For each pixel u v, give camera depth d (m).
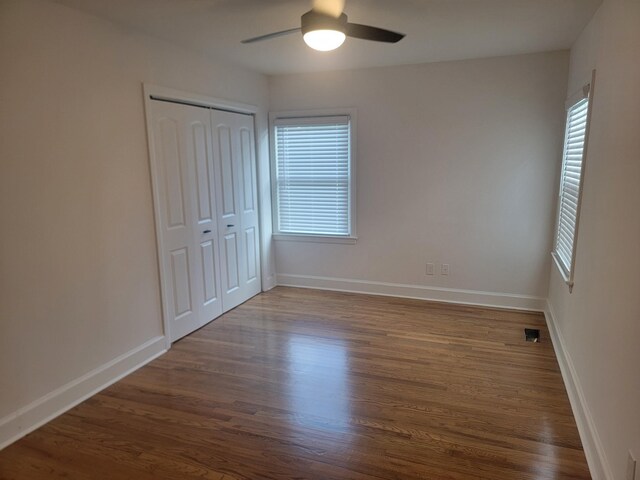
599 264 2.28
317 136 4.65
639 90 1.78
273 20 2.82
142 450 2.25
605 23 2.44
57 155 2.50
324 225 4.84
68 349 2.64
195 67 3.59
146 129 3.12
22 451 2.26
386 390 2.80
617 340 1.87
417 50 3.67
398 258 4.62
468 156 4.17
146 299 3.24
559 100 3.80
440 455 2.18
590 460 2.08
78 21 2.58
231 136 4.18
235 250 4.37
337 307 4.38
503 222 4.18
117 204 2.93
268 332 3.78
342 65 4.19
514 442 2.27
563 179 3.65
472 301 4.42
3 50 2.19
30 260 2.39
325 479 2.03
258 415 2.55
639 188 1.71
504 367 3.09
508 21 2.92
